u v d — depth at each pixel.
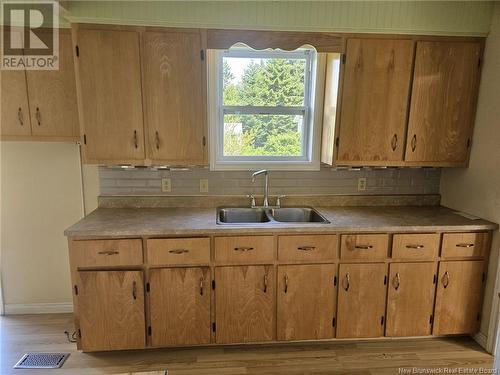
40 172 2.61
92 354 2.29
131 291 2.16
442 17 2.31
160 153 2.35
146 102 2.27
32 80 2.26
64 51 2.25
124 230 2.10
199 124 2.34
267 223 2.28
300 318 2.30
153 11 2.16
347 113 2.39
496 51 2.29
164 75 2.25
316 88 2.62
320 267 2.26
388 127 2.44
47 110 2.30
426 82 2.40
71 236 2.08
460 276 2.36
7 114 2.28
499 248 2.27
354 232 2.24
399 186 2.82
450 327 2.41
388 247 2.28
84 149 2.29
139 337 2.22
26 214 2.65
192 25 2.21
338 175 2.78
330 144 2.51
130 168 2.60
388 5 2.27
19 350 2.31
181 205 2.68
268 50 2.62
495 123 2.30
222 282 2.21
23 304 2.75
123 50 2.19
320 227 2.21
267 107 2.69
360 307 2.33
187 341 2.26
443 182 2.82
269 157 2.76
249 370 2.17
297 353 2.33
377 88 2.38
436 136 2.48
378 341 2.48
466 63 2.40
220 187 2.71
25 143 2.56
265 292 2.25
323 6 2.25
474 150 2.50
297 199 2.76
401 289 2.33
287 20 2.25
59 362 2.20
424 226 2.27
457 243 2.31
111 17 2.14
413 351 2.37
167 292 2.19
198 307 2.23
